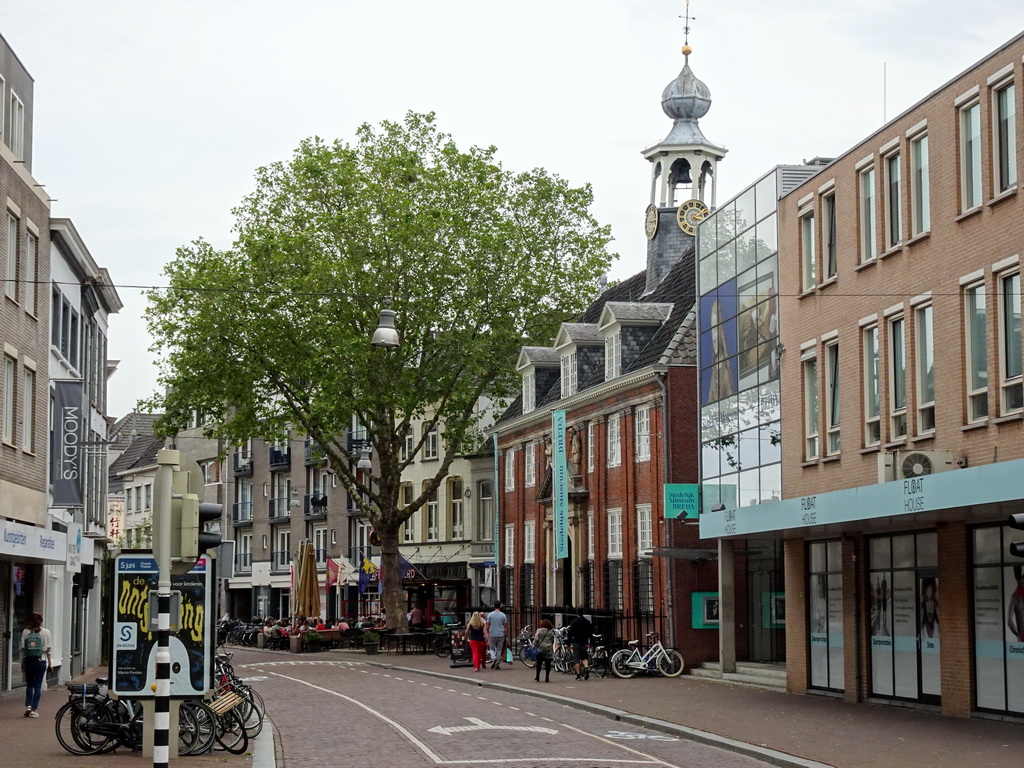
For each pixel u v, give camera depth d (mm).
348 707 28922
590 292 56344
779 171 33219
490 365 54500
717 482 37312
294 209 54875
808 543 31766
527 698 31891
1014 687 23312
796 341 32000
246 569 92750
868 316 28344
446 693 33344
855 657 28859
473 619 42281
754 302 34719
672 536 40719
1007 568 23547
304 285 52094
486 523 68062
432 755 19984
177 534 15398
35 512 34531
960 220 24844
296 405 56688
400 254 52750
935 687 26078
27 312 33938
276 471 90500
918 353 26469
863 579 28859
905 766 17906
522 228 55438
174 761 18641
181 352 54000
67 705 19531
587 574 48469
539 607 53812
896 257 27234
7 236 32219
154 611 18969
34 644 25969
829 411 30438
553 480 47094
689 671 39469
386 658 51719
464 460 69375
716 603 40375
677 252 53000
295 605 72250
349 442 81562
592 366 50531
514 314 55031
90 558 46031
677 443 41656
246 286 53125
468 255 53312
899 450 26172
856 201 29047
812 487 30984
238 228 55156
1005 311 23641
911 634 26984
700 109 54156
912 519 24562
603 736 22969
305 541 85750
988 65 24062
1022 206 22984
